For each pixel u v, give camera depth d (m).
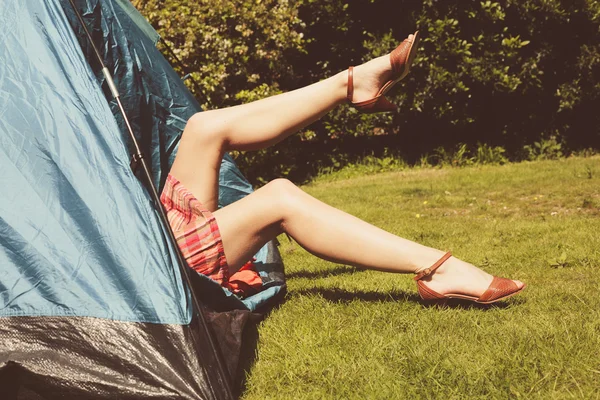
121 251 2.42
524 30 9.23
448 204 6.64
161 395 2.18
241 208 2.97
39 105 2.59
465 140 10.05
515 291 3.05
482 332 2.76
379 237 3.01
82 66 2.64
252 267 3.50
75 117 2.57
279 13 9.02
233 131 2.99
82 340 2.31
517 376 2.34
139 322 2.33
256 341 2.86
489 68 9.04
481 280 3.07
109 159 2.53
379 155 10.34
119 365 2.26
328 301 3.33
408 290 3.48
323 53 9.95
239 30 8.75
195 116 3.04
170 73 3.84
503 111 9.81
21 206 2.49
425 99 9.25
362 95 3.07
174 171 3.04
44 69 2.64
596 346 2.52
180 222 2.95
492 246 4.57
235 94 8.95
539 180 7.52
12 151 2.55
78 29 3.17
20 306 2.39
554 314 2.95
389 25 9.52
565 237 4.59
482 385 2.28
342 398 2.29
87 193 2.49
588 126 9.80
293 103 3.02
